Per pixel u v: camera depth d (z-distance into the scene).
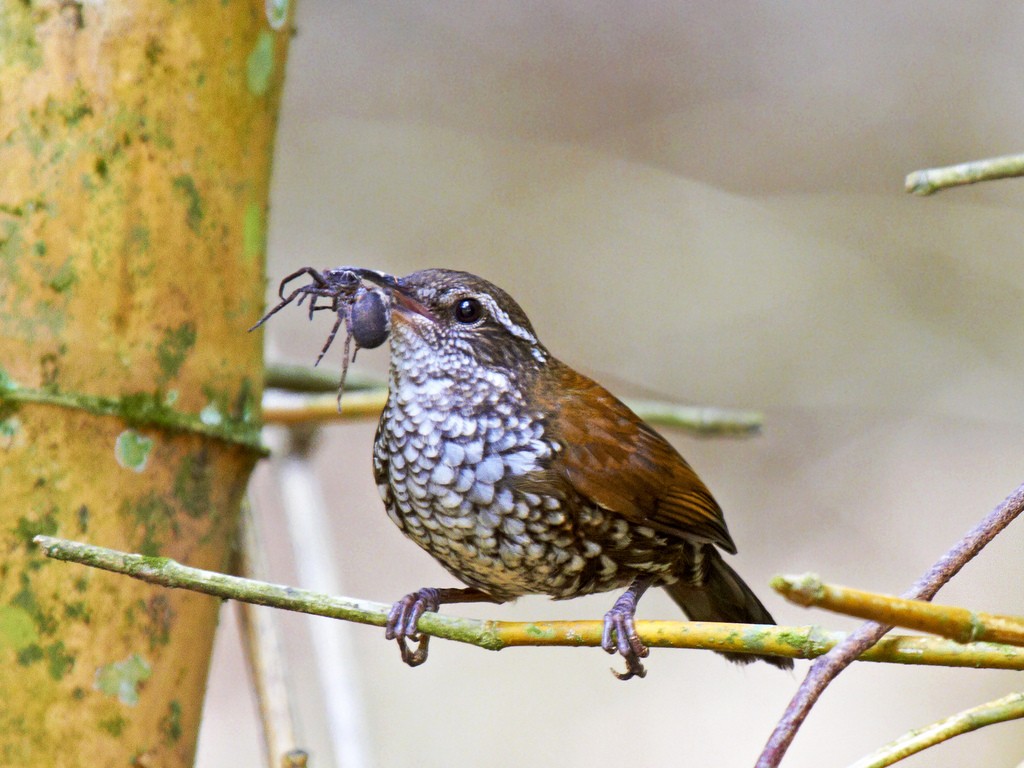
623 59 15.43
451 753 12.61
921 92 15.02
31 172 4.85
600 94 15.36
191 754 5.23
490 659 13.21
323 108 15.25
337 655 7.57
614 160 14.85
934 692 13.00
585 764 12.67
